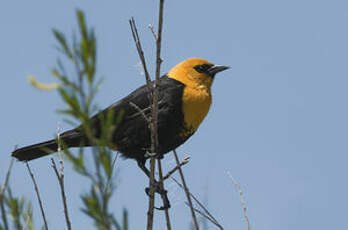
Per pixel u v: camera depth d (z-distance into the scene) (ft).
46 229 15.14
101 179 10.13
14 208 13.58
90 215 10.08
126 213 10.28
